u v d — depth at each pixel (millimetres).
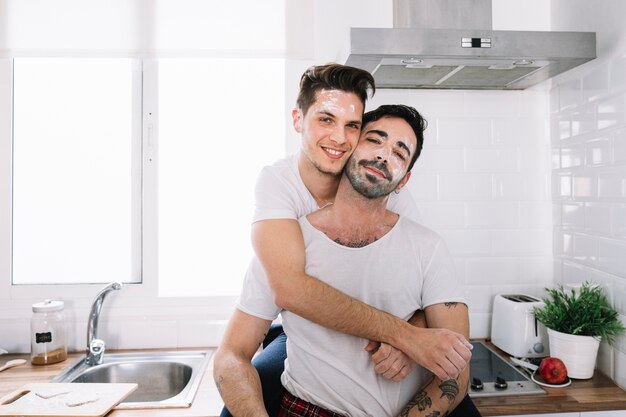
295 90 1917
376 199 1108
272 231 1089
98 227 1991
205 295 1966
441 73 1632
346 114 1090
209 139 2002
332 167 1112
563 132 1844
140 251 1971
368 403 1064
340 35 1878
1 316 1869
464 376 1100
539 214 1962
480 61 1472
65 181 1979
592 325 1527
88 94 1973
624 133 1478
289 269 1049
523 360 1680
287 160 1244
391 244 1114
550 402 1382
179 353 1838
